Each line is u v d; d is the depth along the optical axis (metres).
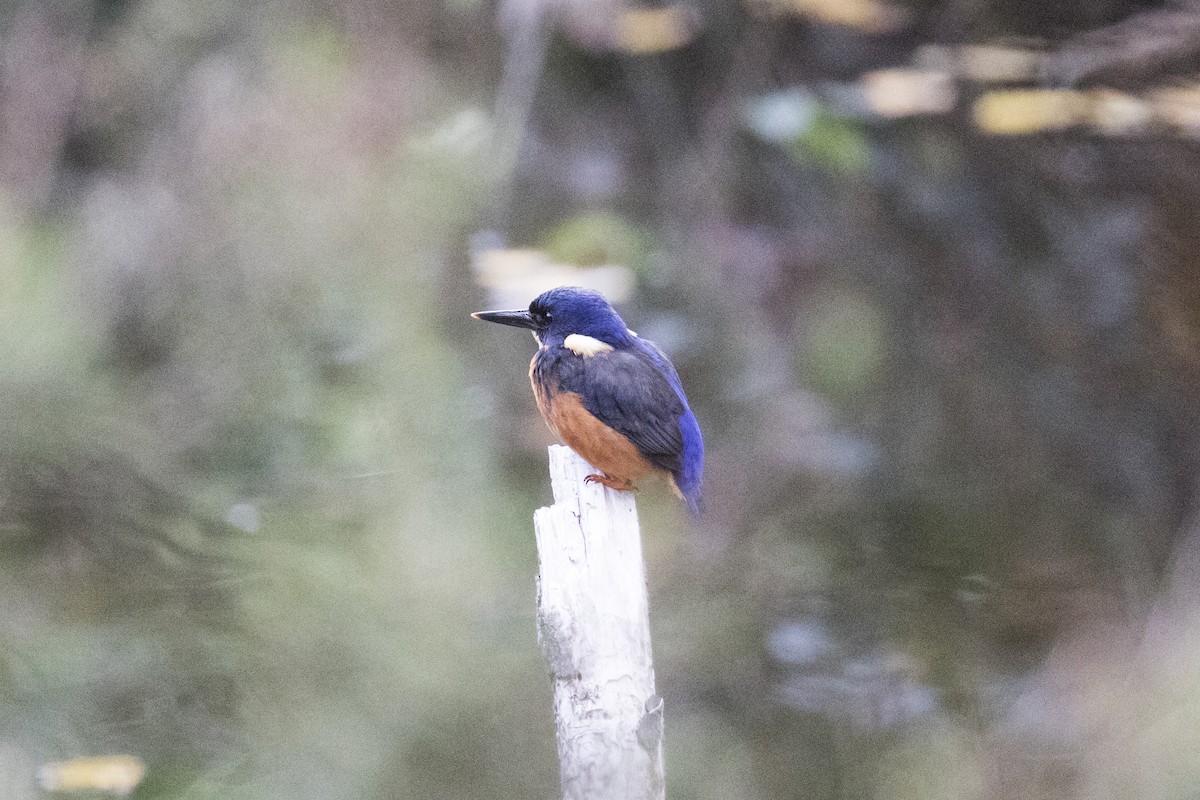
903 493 12.81
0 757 9.90
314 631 11.00
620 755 5.84
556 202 12.89
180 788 9.94
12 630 10.62
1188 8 11.15
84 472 11.70
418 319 12.89
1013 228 12.89
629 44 11.91
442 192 12.83
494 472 12.52
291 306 12.99
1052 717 11.64
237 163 13.32
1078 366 12.98
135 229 13.63
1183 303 12.19
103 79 13.92
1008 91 11.53
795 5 11.74
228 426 12.45
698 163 12.62
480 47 13.08
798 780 11.02
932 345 13.10
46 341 13.00
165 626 10.77
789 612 12.02
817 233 12.86
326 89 13.20
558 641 6.11
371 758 10.53
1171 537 12.88
